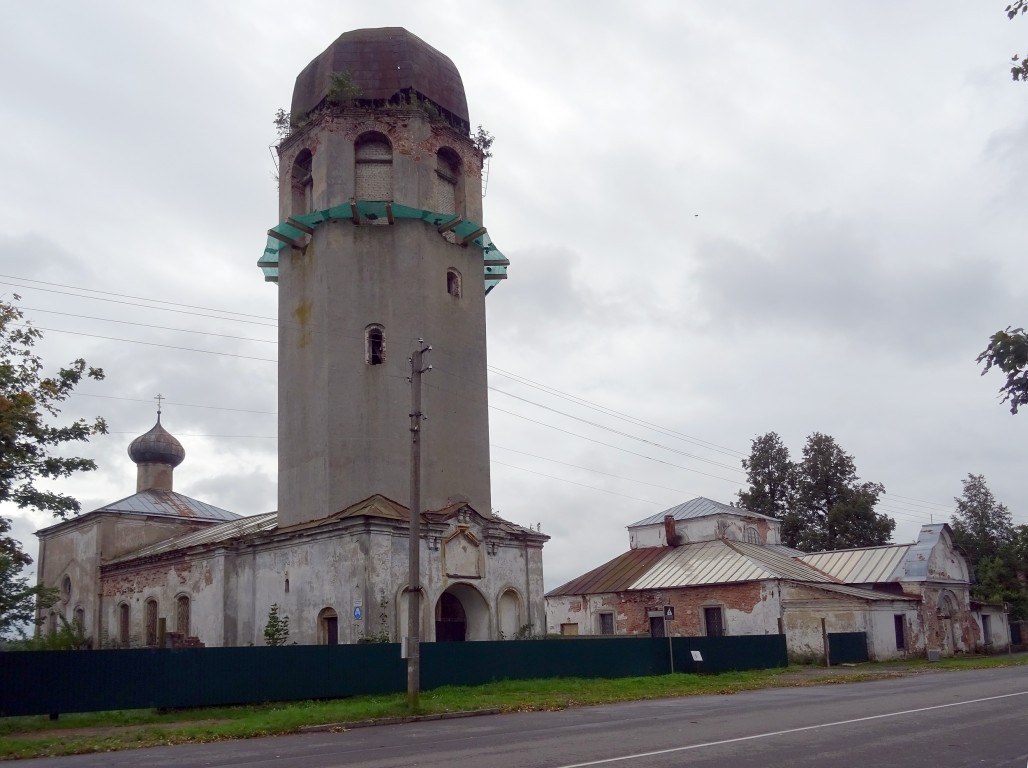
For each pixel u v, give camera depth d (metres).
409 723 19.14
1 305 23.33
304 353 30.81
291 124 32.97
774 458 66.12
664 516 51.16
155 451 45.38
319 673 23.23
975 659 42.69
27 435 22.61
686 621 42.72
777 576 40.31
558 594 47.72
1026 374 8.26
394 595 26.03
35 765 14.22
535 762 11.70
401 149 31.27
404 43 32.66
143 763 13.85
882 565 46.66
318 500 28.95
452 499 30.12
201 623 31.36
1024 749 12.16
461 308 32.19
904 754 11.87
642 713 19.30
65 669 20.25
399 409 29.64
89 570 40.66
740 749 12.55
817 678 30.39
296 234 32.09
